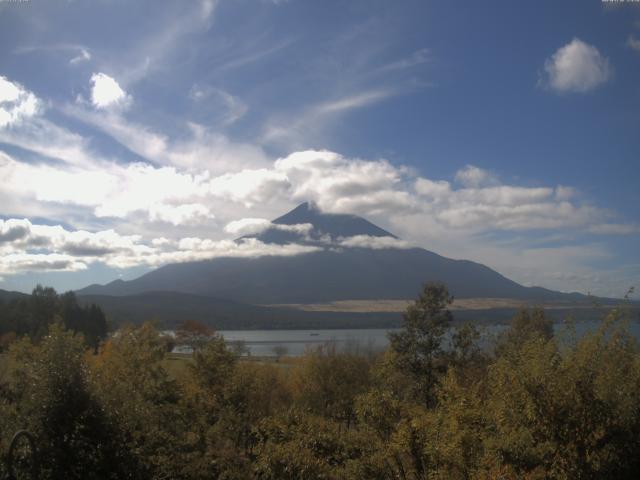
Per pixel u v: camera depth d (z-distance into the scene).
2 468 14.09
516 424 11.52
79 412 15.85
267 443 18.45
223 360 33.34
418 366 33.81
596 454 10.73
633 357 12.09
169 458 19.39
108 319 117.00
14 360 20.72
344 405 41.44
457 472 13.17
